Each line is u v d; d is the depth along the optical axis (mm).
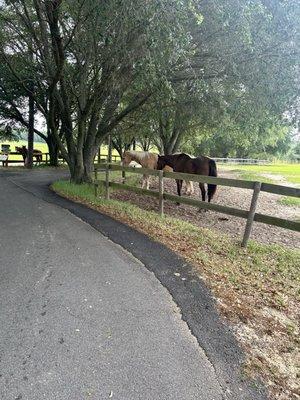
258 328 3473
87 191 11406
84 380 2607
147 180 13766
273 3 8148
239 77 9906
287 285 4609
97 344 3029
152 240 6062
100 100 12078
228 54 9289
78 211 8195
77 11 9031
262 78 9516
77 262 4871
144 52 7547
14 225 6703
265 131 15055
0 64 15094
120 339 3119
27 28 11805
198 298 3967
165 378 2670
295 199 13375
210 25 8523
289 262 5523
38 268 4598
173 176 7770
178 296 3984
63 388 2523
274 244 7234
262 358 3008
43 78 13648
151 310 3645
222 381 2686
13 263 4742
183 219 9531
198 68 10414
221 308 3781
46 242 5703
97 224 6973
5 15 12492
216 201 13156
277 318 3713
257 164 42938
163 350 2996
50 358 2824
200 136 27656
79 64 11398
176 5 6203
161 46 6824
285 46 8711
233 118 13102
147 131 23375
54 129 13070
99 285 4168
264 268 5145
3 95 20141
